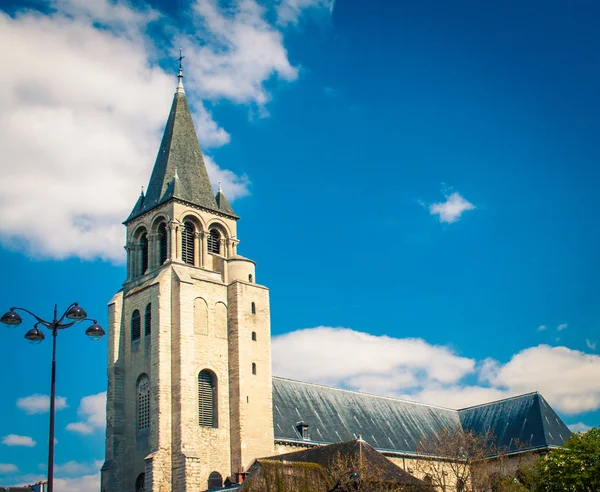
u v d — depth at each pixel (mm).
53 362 44719
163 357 81688
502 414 113000
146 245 92438
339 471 65375
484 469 86250
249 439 83250
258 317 89438
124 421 85438
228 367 86000
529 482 89062
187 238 90250
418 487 70062
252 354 87062
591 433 87188
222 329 87188
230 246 93250
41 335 45188
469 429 114500
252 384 85812
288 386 97625
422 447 99000
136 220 93250
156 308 83812
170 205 89250
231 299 88375
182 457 77500
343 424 98500
